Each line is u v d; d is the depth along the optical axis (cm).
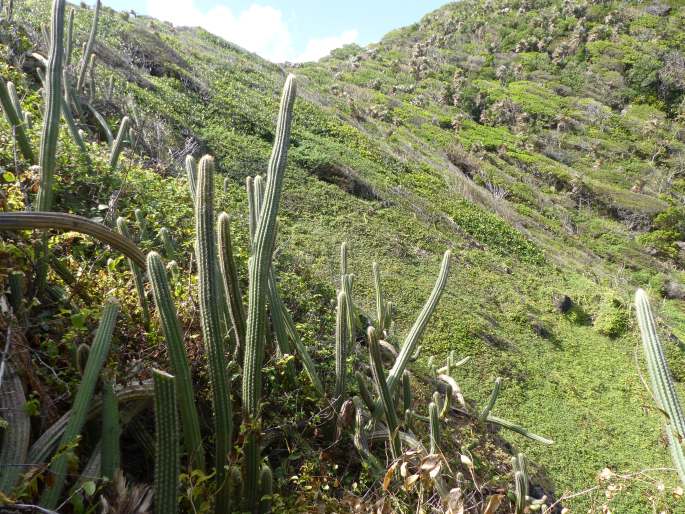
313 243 1162
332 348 598
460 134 3694
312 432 432
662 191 3716
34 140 548
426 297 1160
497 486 555
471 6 7356
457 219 1836
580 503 759
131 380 293
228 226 283
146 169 880
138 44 1808
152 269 220
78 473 241
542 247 2017
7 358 229
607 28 5741
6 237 314
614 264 2450
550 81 5175
